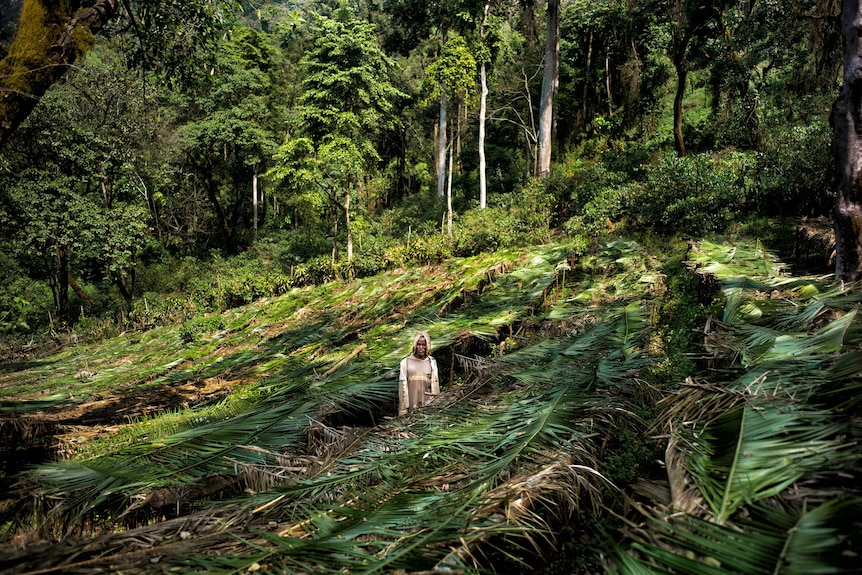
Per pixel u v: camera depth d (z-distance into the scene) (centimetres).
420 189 4181
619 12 2852
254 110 3300
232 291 2344
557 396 454
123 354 1739
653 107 2934
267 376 973
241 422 545
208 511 319
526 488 297
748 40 1725
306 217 3647
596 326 757
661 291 965
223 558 246
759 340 443
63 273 2561
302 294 2062
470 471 342
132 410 795
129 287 3088
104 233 2394
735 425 292
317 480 362
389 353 819
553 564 288
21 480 435
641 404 448
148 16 697
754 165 1437
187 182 3709
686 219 1447
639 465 360
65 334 2344
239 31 3594
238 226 4328
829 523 199
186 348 1594
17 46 406
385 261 2156
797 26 1602
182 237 3716
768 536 205
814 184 1223
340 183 2422
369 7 3612
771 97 1992
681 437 301
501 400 496
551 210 2144
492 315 937
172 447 489
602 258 1323
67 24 421
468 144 3903
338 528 287
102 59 2303
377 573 234
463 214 2730
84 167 2402
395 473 361
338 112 2264
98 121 2406
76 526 390
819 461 241
